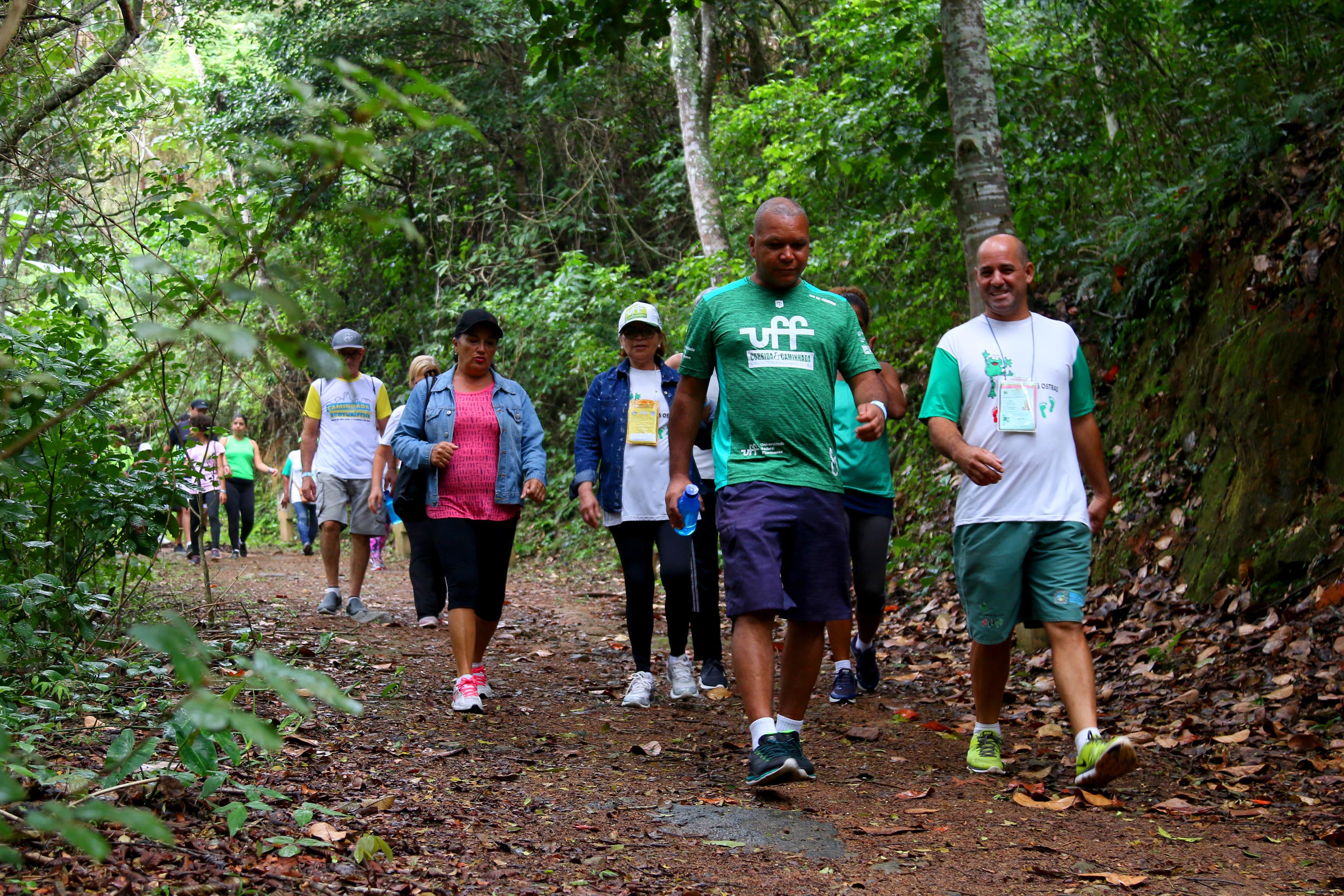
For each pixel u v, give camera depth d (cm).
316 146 145
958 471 934
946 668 661
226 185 500
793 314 404
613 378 584
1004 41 997
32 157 552
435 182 1980
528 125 1939
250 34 2016
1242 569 602
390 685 519
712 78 1384
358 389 812
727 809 366
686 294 1488
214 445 1131
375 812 333
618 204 1992
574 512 1578
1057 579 407
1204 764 432
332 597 816
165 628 140
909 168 873
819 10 1619
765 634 394
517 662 689
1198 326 739
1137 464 747
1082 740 384
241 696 462
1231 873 307
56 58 561
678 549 563
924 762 446
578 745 463
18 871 242
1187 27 772
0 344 435
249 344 133
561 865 303
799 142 1114
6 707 371
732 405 401
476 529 535
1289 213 679
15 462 421
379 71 1734
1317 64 730
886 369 589
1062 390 421
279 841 286
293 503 1558
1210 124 824
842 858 318
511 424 539
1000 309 427
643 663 571
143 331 133
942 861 316
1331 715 461
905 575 881
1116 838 340
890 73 969
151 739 275
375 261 1934
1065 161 855
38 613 441
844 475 578
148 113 659
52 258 603
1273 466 621
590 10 688
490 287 1831
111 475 497
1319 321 625
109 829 277
